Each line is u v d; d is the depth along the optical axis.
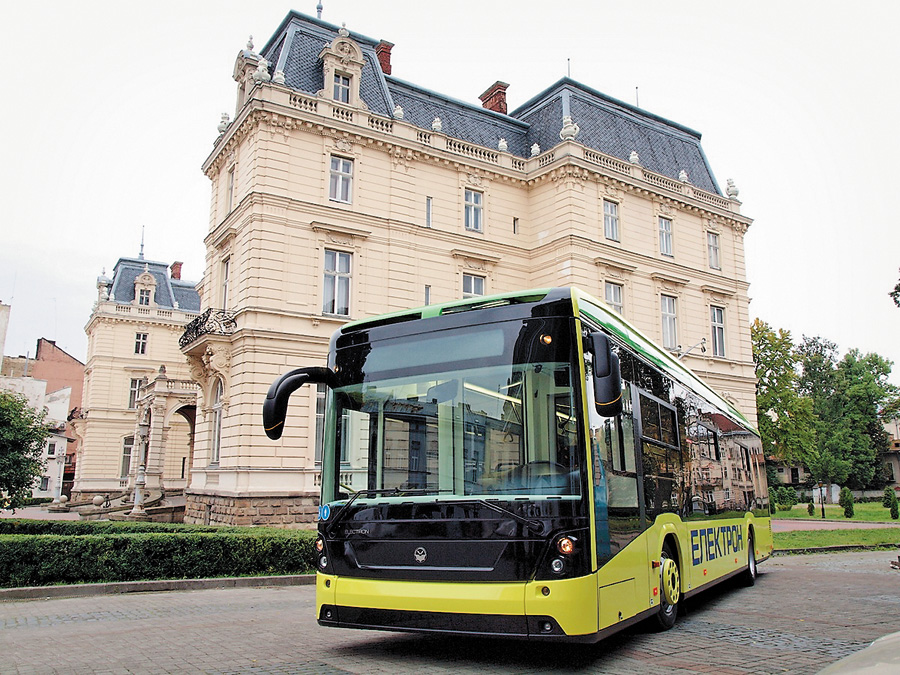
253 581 14.37
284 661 7.23
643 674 6.68
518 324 7.21
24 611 10.74
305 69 28.75
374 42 31.20
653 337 33.59
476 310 7.49
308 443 25.47
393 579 6.88
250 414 24.64
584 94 35.62
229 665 7.05
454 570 6.60
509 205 32.47
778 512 50.91
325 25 30.28
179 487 43.09
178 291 62.03
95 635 8.71
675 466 9.58
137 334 56.72
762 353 51.22
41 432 23.12
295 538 15.60
